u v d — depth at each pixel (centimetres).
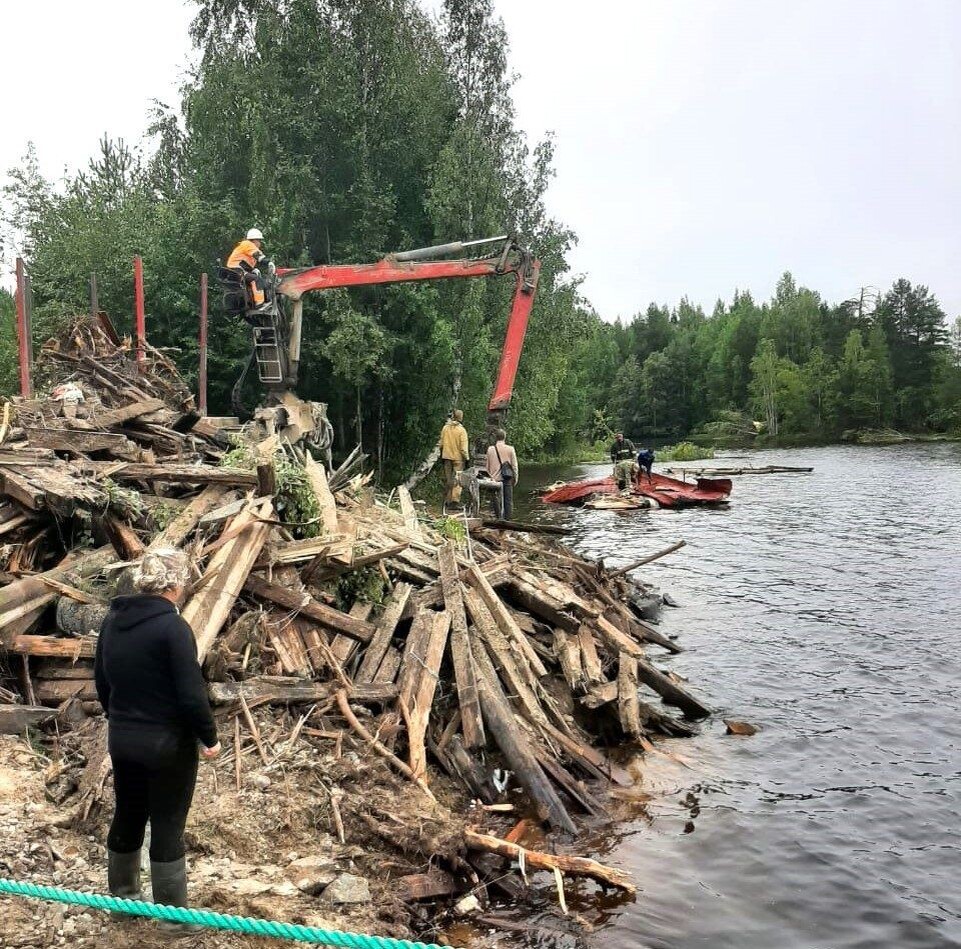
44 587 652
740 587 1484
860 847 632
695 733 856
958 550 1788
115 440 876
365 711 678
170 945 406
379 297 2822
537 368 3319
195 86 2914
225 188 2789
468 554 1045
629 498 2683
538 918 530
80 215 2903
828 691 969
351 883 496
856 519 2297
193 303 2633
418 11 3120
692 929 526
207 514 759
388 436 3062
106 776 523
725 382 10144
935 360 8844
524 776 671
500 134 3234
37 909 418
